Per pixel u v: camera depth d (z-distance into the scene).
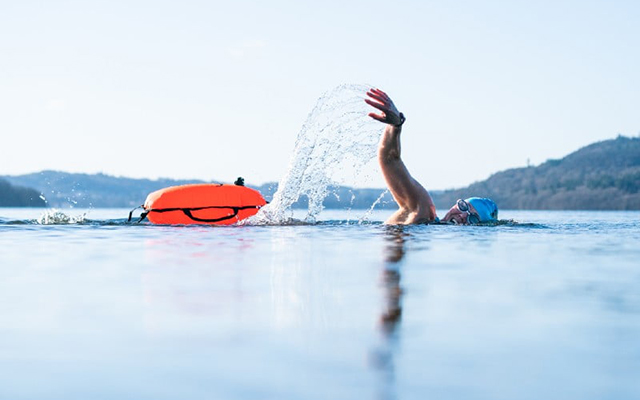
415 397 1.40
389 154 8.62
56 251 5.29
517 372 1.61
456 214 9.34
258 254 5.00
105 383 1.51
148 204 9.34
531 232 8.12
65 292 2.98
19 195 78.69
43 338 1.99
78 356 1.77
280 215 9.55
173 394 1.43
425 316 2.36
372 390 1.46
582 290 3.06
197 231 7.93
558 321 2.27
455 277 3.57
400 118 8.10
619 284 3.30
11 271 3.86
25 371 1.62
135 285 3.23
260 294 2.91
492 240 6.59
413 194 9.00
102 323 2.23
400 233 7.55
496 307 2.57
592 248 5.72
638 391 1.45
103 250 5.39
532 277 3.59
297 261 4.46
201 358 1.75
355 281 3.38
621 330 2.12
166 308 2.54
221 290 3.04
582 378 1.55
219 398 1.40
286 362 1.70
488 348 1.86
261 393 1.43
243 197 9.35
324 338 1.99
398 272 3.80
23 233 7.51
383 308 2.54
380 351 1.83
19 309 2.51
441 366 1.66
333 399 1.39
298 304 2.63
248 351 1.83
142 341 1.95
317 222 9.81
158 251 5.29
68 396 1.41
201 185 9.36
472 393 1.44
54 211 10.61
